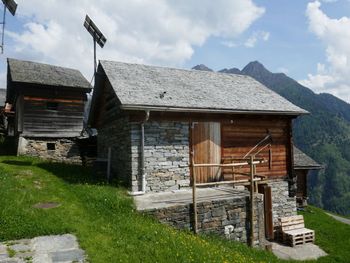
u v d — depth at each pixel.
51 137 20.69
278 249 13.31
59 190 11.38
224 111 13.66
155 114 12.93
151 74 15.53
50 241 7.24
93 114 17.70
